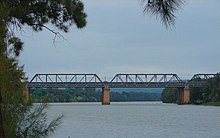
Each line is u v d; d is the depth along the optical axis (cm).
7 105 2183
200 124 14288
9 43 2083
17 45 2459
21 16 2434
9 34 2098
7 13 1944
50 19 2636
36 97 2572
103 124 13650
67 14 2619
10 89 2130
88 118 17125
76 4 2634
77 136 9206
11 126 2250
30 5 2512
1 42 1938
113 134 10269
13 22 2475
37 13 2586
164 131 11369
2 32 1928
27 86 2427
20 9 2388
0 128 1995
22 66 2248
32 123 2519
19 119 2355
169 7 1527
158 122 15075
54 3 2589
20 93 2294
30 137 2478
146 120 16362
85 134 9850
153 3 1538
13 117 2288
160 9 1530
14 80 2198
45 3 2561
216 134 10656
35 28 2652
